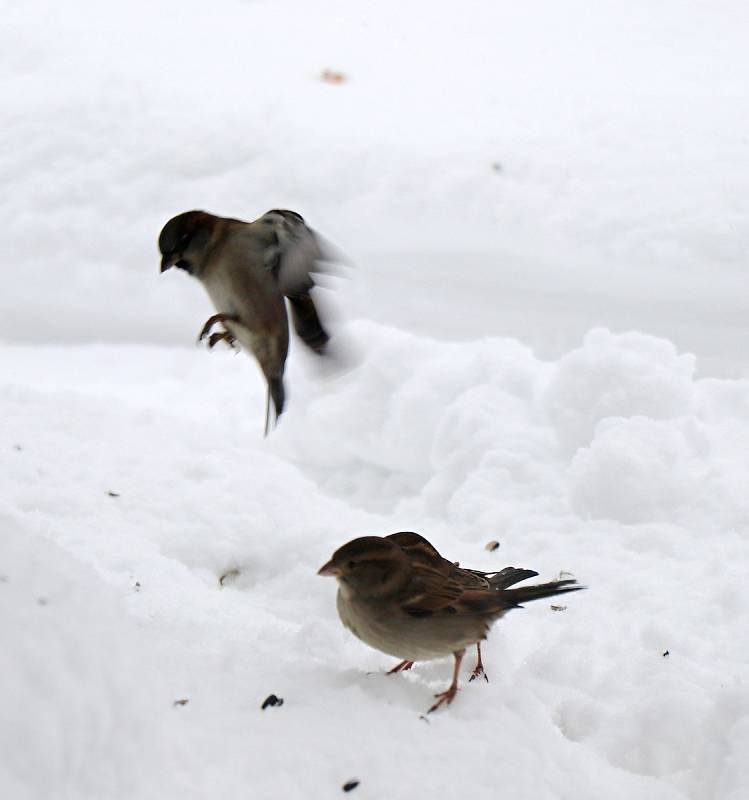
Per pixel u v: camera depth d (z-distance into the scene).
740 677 7.71
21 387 11.57
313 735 5.57
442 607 6.17
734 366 14.89
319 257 6.01
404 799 5.23
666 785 6.04
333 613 8.52
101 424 10.97
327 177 20.64
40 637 4.45
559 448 11.53
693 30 27.52
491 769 5.56
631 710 6.89
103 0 27.92
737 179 19.69
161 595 7.74
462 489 11.10
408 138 21.62
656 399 11.46
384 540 6.27
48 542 5.13
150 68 24.00
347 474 12.91
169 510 9.48
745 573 9.32
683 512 10.36
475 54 25.94
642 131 21.39
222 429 11.73
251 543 9.23
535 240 18.95
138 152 21.22
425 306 16.91
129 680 4.64
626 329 16.11
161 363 15.84
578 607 8.89
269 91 23.34
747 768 5.80
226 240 6.05
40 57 24.30
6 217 19.70
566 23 28.08
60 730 4.29
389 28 27.66
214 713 5.69
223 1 28.86
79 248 19.20
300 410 13.26
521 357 13.30
